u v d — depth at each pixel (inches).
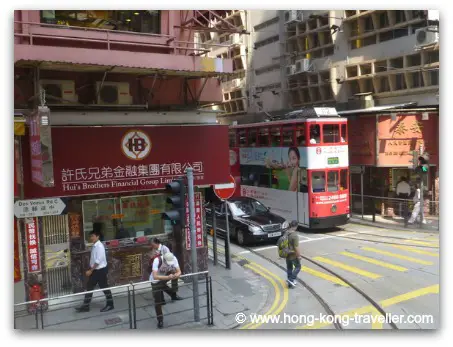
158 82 427.5
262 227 586.6
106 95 391.2
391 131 721.6
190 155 419.5
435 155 722.8
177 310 360.5
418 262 480.4
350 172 780.6
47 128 295.0
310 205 651.5
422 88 798.5
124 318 340.8
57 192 356.8
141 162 394.6
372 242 589.3
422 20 771.4
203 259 434.3
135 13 405.1
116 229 402.3
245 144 834.8
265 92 1285.7
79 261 381.1
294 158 682.2
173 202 320.8
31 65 331.6
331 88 999.0
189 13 423.8
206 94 449.1
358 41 945.5
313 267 481.1
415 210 690.2
